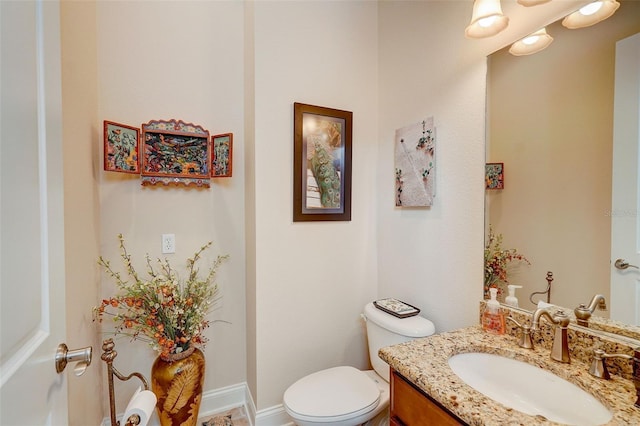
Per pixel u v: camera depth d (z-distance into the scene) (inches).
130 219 65.9
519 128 46.2
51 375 25.8
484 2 42.0
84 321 53.3
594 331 37.6
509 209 47.7
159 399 59.4
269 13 66.2
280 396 69.0
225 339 75.3
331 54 73.2
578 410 33.6
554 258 42.2
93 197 58.5
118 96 64.3
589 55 38.3
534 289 44.5
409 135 67.0
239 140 75.6
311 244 71.9
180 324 61.3
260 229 66.3
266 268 67.1
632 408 29.2
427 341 44.6
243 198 76.3
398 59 71.0
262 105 65.9
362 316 71.1
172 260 69.8
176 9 69.7
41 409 23.9
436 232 60.6
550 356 39.0
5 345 19.1
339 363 75.9
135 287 61.1
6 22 19.8
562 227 41.4
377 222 79.3
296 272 70.4
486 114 50.8
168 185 69.1
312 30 71.0
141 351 67.5
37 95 24.5
